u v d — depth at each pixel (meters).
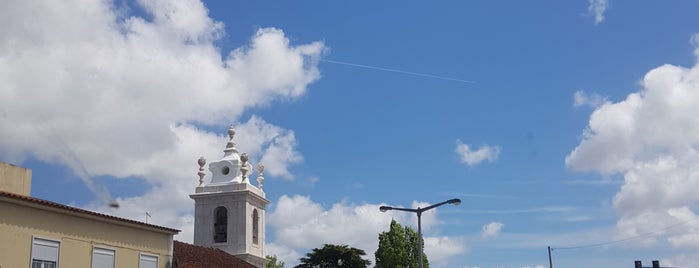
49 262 33.09
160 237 39.62
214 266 47.81
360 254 81.06
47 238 33.03
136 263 37.78
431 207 49.25
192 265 45.19
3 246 30.89
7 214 31.27
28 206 32.25
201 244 60.03
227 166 62.44
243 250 59.16
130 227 37.72
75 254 34.41
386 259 83.50
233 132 65.25
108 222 36.41
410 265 83.62
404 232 85.25
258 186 64.06
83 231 35.03
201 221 60.62
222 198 60.59
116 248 36.72
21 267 31.62
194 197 61.00
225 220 60.72
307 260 80.38
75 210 34.38
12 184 35.50
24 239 31.94
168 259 39.84
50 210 33.34
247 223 60.19
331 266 79.56
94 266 35.38
